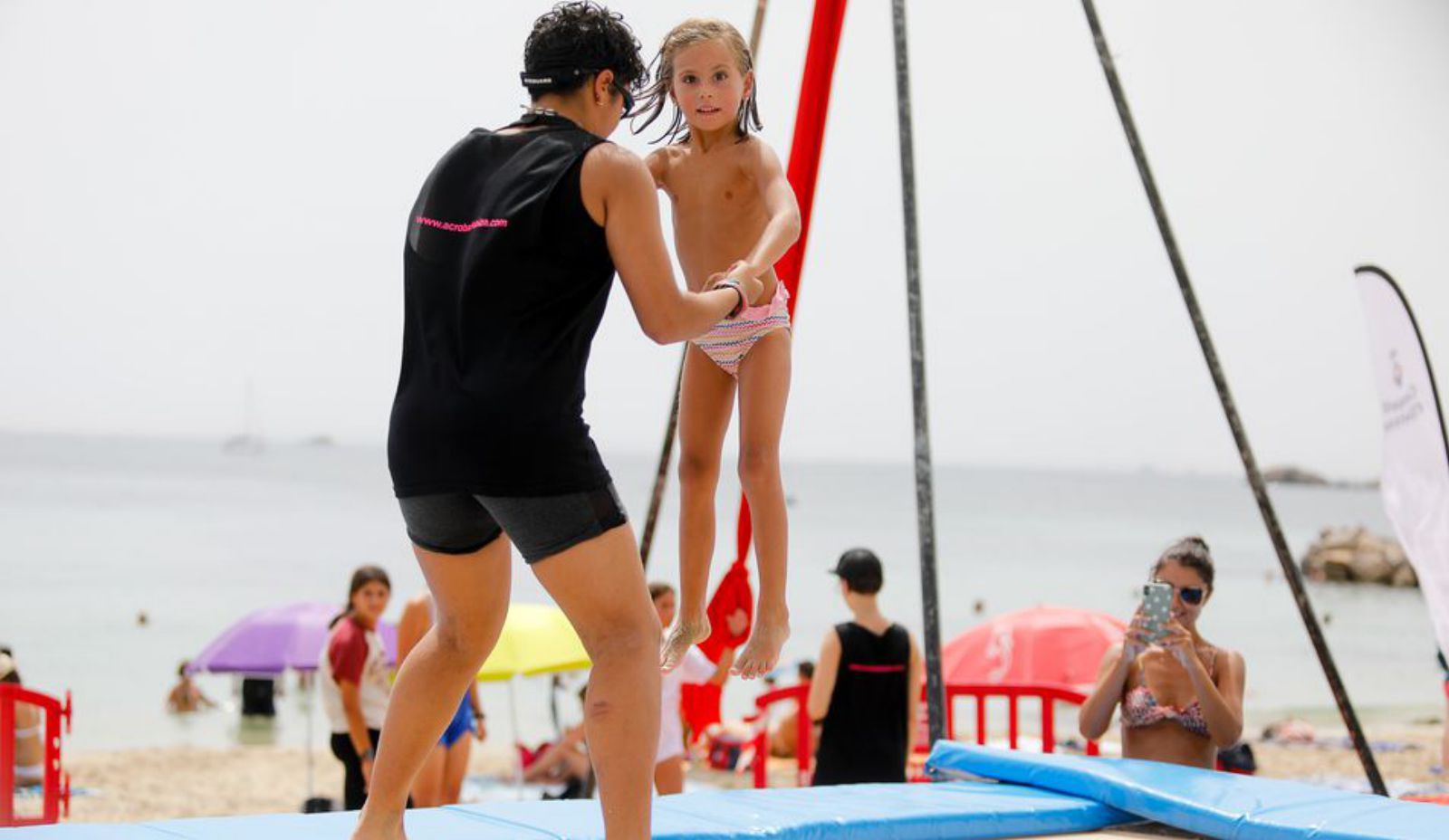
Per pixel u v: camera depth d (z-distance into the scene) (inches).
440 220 234.4
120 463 5541.3
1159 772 364.2
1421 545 534.0
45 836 287.9
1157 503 5880.9
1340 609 2684.5
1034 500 5949.8
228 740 1234.0
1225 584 3139.8
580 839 297.6
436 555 239.9
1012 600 2669.8
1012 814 347.3
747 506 345.7
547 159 228.5
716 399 300.2
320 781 1040.8
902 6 468.8
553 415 224.8
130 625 2075.5
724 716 1302.9
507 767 1037.8
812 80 365.1
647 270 227.0
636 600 233.9
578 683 1111.0
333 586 2605.8
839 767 492.4
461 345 226.4
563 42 242.2
